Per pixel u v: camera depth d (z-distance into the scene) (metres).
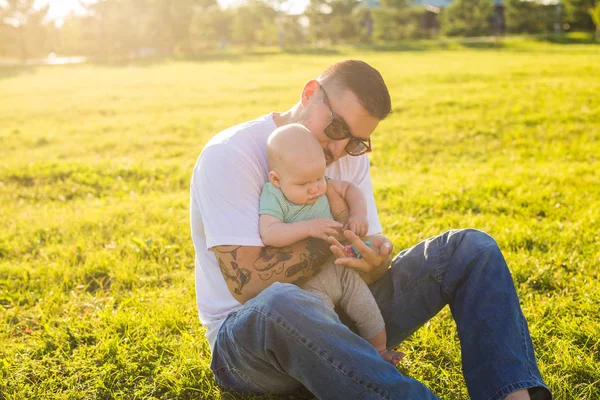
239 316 2.12
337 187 2.58
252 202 2.35
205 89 17.67
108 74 26.45
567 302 3.40
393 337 2.54
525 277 3.78
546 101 12.24
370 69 2.37
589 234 4.57
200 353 2.98
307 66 28.23
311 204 2.41
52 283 4.03
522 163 7.53
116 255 4.46
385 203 5.69
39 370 2.93
